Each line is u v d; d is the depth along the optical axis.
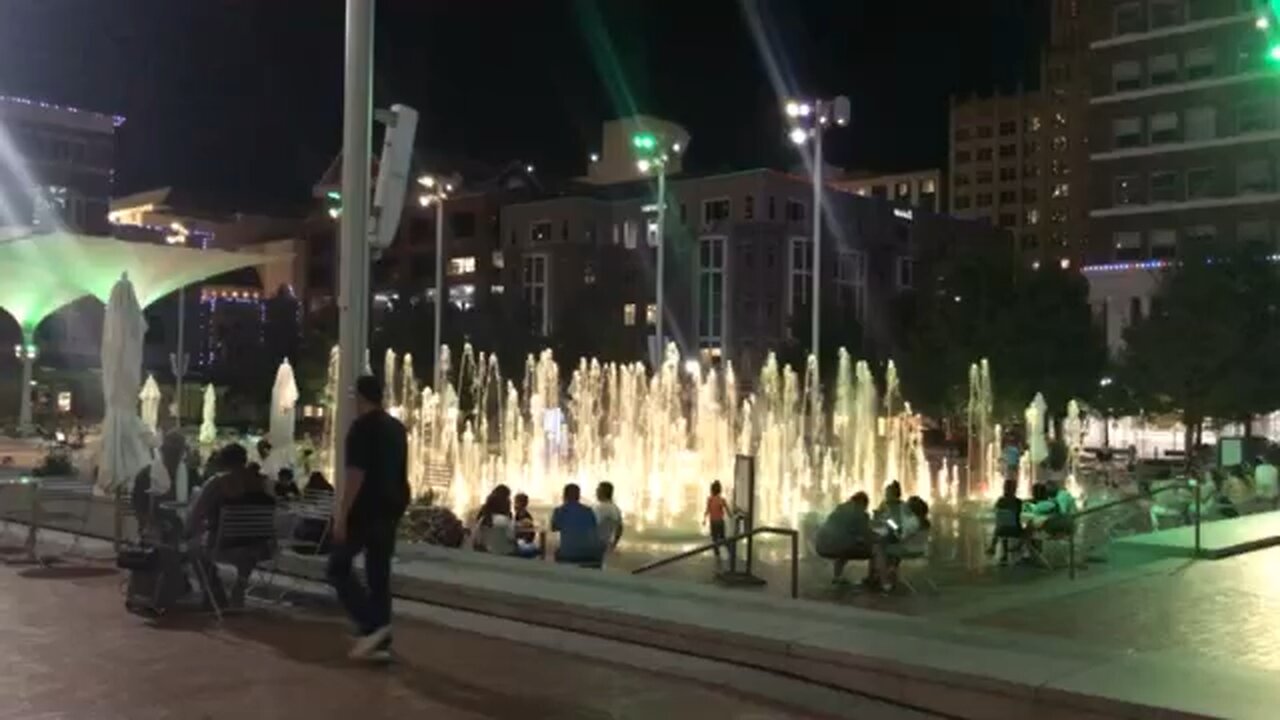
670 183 87.12
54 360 74.88
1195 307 42.56
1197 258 43.72
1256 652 9.71
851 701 7.65
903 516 15.94
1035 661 7.70
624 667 8.44
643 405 55.38
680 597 10.00
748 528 14.98
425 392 46.56
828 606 9.69
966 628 8.80
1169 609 11.95
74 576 12.36
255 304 95.44
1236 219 57.22
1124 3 62.28
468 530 18.94
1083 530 21.34
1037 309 45.91
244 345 80.12
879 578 14.90
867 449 46.59
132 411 16.16
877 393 59.25
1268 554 16.70
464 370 67.12
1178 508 21.19
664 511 26.80
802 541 19.30
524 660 8.61
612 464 41.25
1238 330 41.84
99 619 10.03
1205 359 41.62
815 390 38.19
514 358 69.00
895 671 7.64
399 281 100.06
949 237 86.25
